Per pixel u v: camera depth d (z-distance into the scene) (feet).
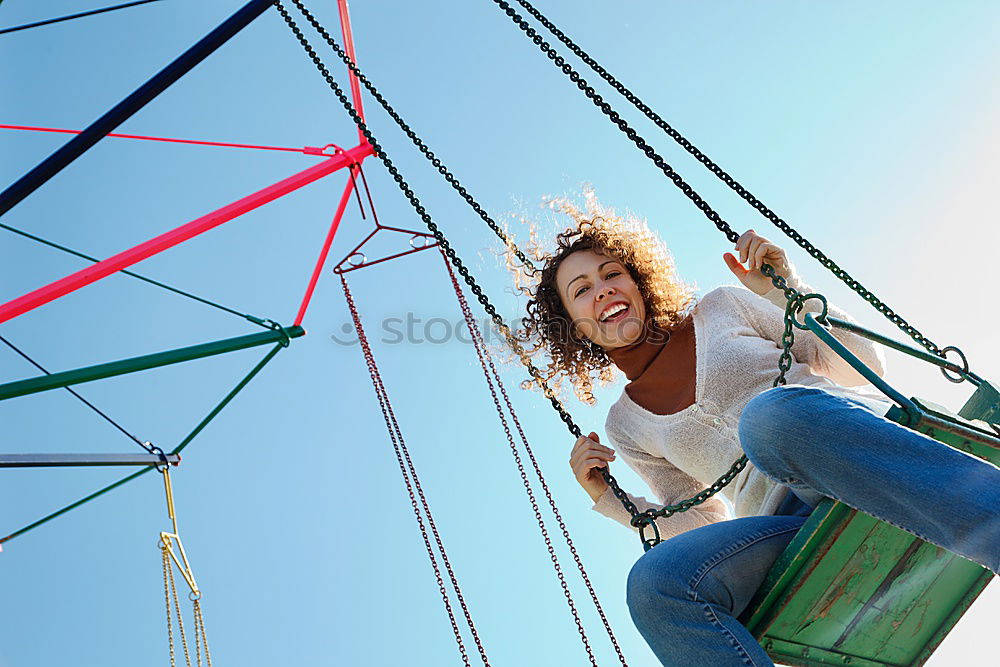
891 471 6.46
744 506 8.99
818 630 8.32
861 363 7.43
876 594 8.16
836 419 6.68
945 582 8.48
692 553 7.47
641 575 7.44
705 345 9.66
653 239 10.81
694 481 9.95
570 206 11.31
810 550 7.37
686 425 9.37
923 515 6.40
